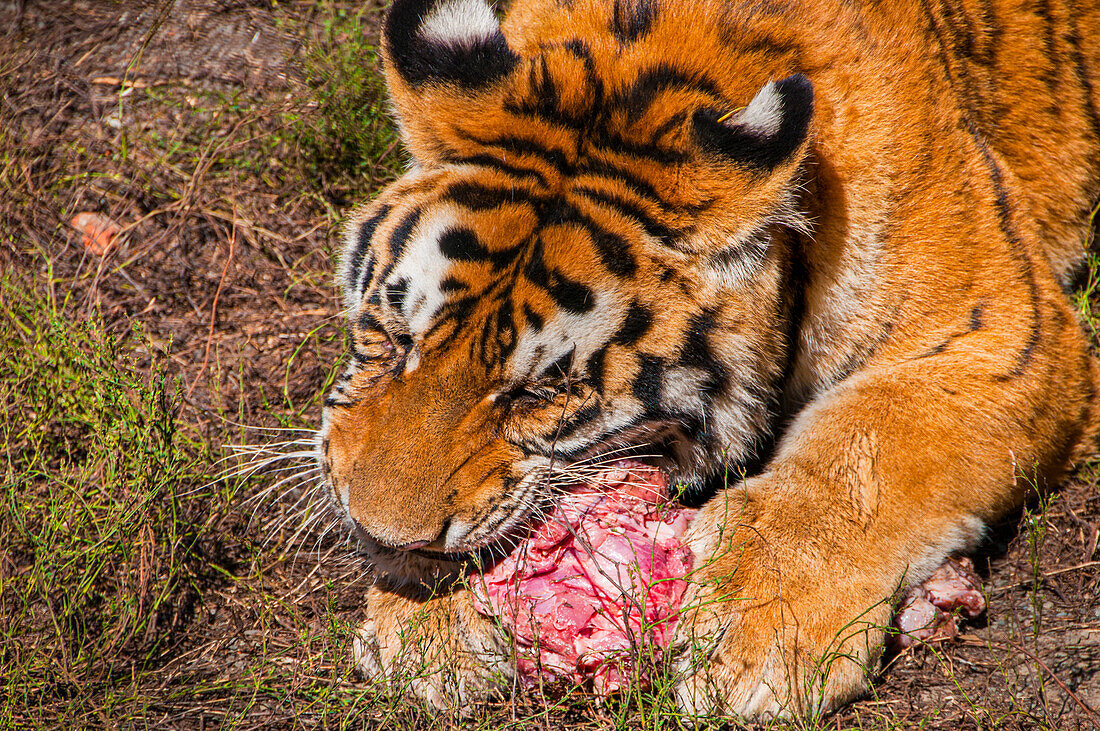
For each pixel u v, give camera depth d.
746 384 6.11
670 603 5.76
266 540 7.34
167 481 6.82
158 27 10.81
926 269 6.57
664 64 6.13
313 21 11.73
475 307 5.62
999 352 6.59
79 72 11.07
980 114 7.64
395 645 6.04
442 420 5.67
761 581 5.84
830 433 6.46
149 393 7.19
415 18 6.24
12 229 9.38
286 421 7.90
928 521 6.28
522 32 6.96
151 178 9.88
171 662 6.34
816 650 5.70
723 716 5.63
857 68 6.56
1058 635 6.37
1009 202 7.04
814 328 6.59
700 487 6.70
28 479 7.20
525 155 5.89
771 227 5.82
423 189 6.09
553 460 5.89
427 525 5.59
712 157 5.61
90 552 6.60
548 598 5.72
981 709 5.75
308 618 6.69
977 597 6.31
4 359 7.86
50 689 6.02
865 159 6.45
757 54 6.30
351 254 6.52
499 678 5.82
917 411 6.46
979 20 7.70
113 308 8.84
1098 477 7.34
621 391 5.82
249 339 8.76
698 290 5.76
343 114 10.16
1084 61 8.38
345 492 5.79
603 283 5.63
